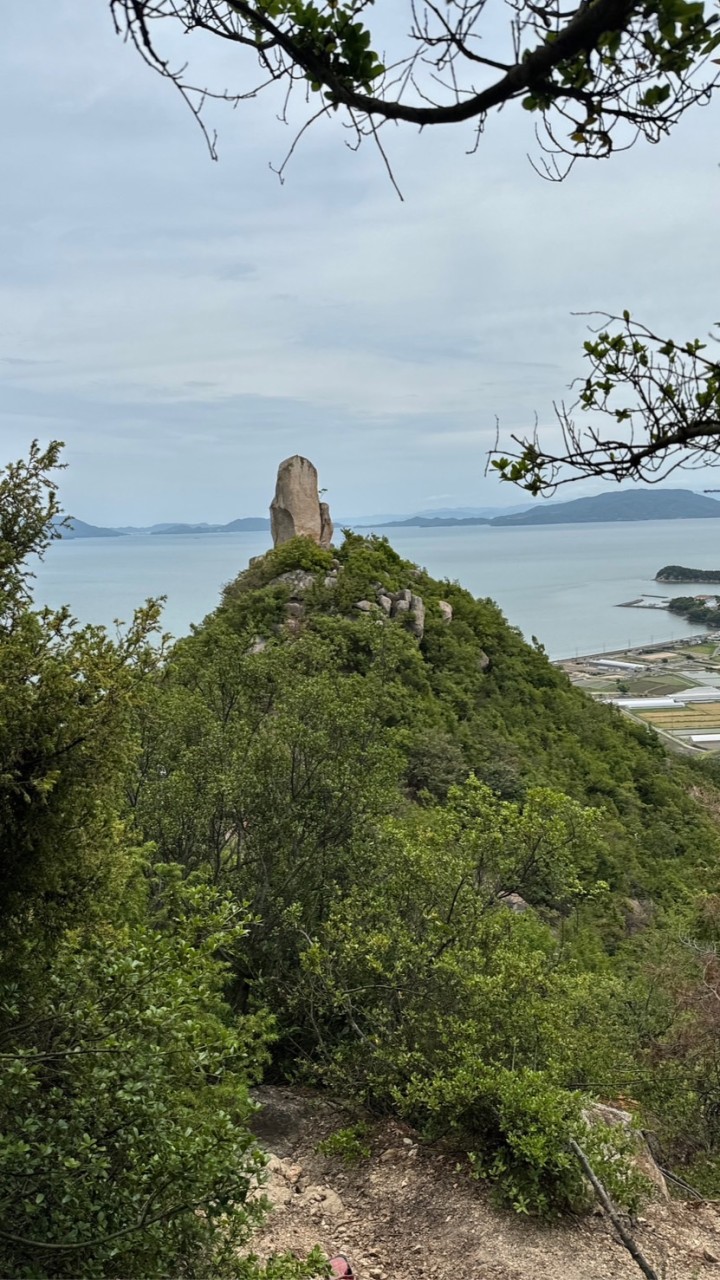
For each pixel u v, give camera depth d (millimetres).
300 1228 8172
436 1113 9391
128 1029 5473
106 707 5496
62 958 5770
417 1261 7691
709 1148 12203
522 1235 7934
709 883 22016
